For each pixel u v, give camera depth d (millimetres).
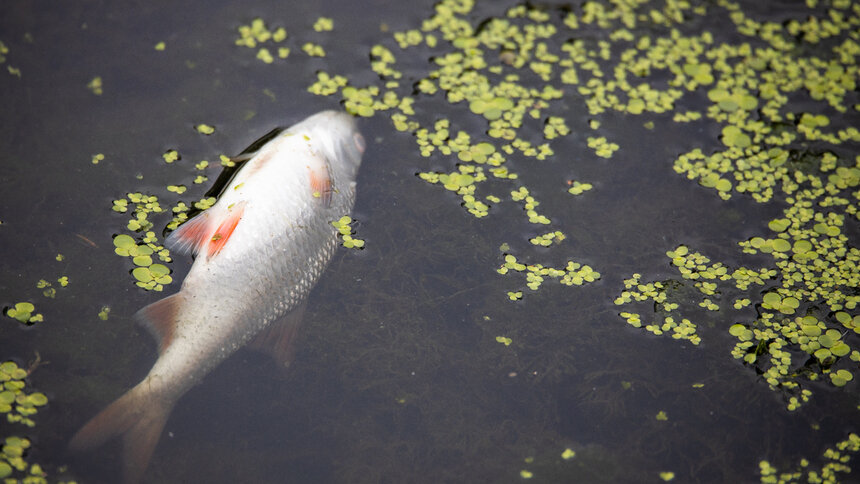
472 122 1419
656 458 1306
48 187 1354
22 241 1333
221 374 1306
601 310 1351
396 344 1331
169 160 1371
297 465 1289
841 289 1361
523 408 1317
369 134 1403
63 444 1272
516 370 1328
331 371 1319
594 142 1418
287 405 1305
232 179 1345
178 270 1328
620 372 1330
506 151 1407
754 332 1344
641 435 1312
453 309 1346
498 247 1369
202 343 1282
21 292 1316
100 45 1421
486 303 1349
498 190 1391
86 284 1322
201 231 1323
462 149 1403
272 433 1296
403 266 1356
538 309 1350
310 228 1334
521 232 1376
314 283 1334
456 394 1318
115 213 1346
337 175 1362
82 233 1339
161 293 1320
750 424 1316
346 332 1332
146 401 1266
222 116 1395
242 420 1297
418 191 1384
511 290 1354
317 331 1330
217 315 1289
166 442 1285
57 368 1297
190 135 1383
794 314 1351
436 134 1407
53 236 1336
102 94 1397
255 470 1285
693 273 1365
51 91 1395
